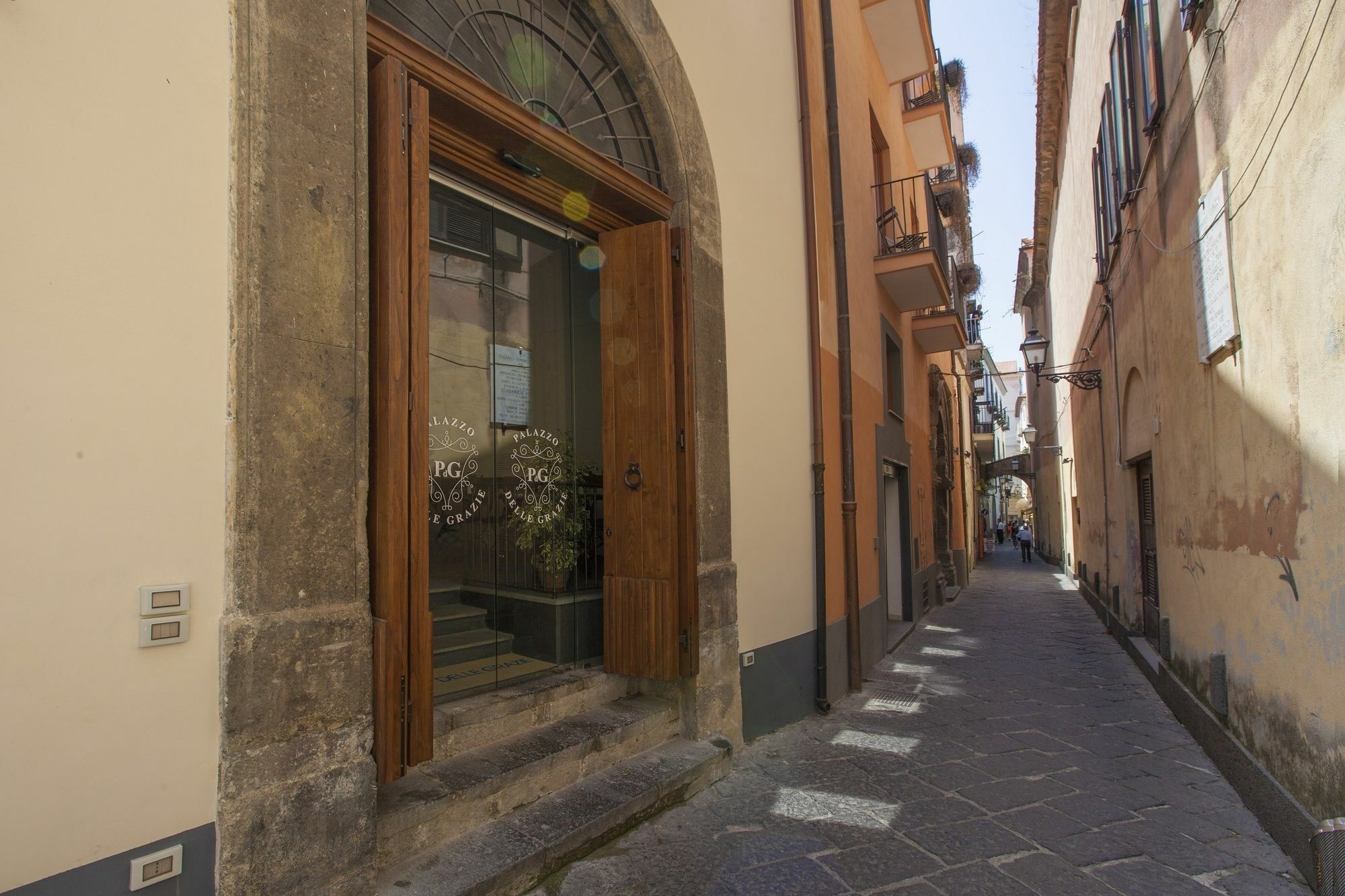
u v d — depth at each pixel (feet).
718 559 15.33
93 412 6.30
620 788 12.03
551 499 14.40
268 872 7.17
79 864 6.08
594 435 15.49
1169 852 11.53
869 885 10.31
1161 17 19.36
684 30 15.84
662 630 13.65
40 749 5.91
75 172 6.28
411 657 8.74
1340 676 10.12
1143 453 25.48
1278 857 11.39
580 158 12.73
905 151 42.86
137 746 6.43
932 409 47.57
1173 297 19.33
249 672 7.09
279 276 7.55
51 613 6.01
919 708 20.13
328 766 7.70
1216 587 16.20
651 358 14.16
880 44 34.60
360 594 8.16
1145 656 24.85
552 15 13.46
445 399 12.48
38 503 5.98
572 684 13.69
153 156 6.77
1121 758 16.15
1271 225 12.19
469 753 11.50
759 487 17.31
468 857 9.47
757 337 17.70
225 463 7.14
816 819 12.44
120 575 6.40
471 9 11.87
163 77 6.87
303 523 7.64
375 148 9.11
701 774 13.46
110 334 6.43
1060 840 11.89
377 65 9.41
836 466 21.81
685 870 10.57
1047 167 53.57
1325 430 10.51
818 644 19.60
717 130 16.72
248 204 7.36
